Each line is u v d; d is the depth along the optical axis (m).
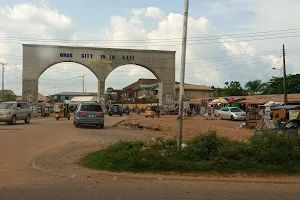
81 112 23.67
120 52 58.38
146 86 82.00
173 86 60.75
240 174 8.77
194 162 9.35
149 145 11.53
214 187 7.63
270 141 10.41
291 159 9.60
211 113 45.84
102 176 8.51
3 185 7.54
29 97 54.72
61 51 56.00
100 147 13.03
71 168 9.34
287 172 8.88
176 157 9.75
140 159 9.26
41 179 8.14
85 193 6.94
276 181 8.21
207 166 9.02
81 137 17.27
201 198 6.71
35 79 55.22
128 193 7.00
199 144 10.08
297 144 11.05
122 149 10.86
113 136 18.62
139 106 76.94
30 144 14.12
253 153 9.67
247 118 26.11
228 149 9.73
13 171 8.95
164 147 11.23
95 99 64.88
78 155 11.16
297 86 53.03
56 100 95.62
